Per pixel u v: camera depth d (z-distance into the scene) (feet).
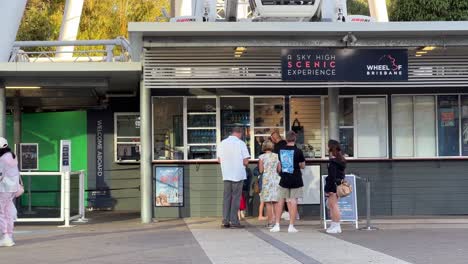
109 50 54.19
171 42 45.60
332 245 35.86
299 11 51.01
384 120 53.62
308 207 52.24
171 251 34.06
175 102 52.60
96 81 50.52
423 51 48.44
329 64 46.96
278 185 42.80
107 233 42.68
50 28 108.17
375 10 72.59
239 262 30.19
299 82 47.19
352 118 53.52
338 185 41.83
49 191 58.90
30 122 63.57
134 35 44.98
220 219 50.78
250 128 52.80
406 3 92.48
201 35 45.27
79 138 62.49
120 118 62.13
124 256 32.50
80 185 51.62
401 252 33.01
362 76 47.01
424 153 53.67
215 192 52.47
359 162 53.26
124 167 61.82
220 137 52.65
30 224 49.26
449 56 48.98
